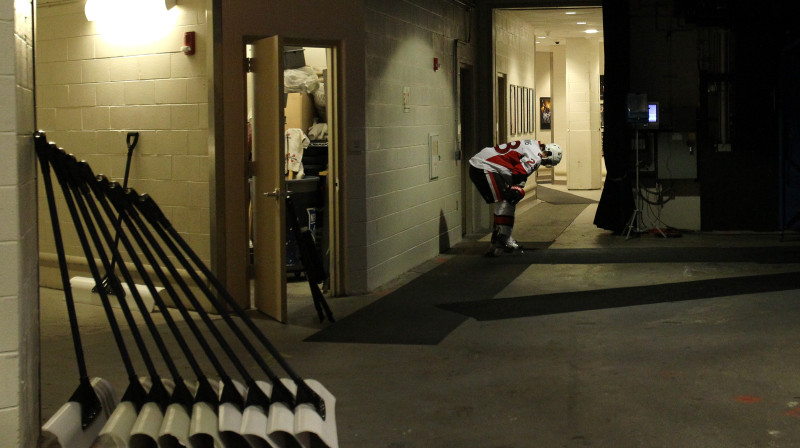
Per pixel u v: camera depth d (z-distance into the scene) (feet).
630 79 37.24
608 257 31.24
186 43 22.48
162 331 20.49
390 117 27.20
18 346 9.78
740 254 31.27
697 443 12.89
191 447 10.58
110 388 12.09
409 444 13.15
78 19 24.53
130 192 12.69
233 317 22.24
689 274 27.30
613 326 20.51
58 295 25.21
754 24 36.11
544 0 37.93
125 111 23.90
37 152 11.58
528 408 14.71
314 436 11.18
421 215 30.55
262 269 22.72
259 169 22.53
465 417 14.34
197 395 11.27
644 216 37.70
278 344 19.52
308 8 23.81
